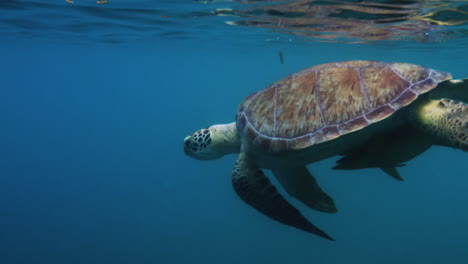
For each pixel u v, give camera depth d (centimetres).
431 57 2569
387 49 2148
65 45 2539
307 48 2284
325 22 1218
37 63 4706
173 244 2177
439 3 902
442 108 322
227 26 1441
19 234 2406
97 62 4488
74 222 2656
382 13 1034
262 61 3678
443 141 311
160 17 1247
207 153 527
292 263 1856
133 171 4700
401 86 340
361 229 2217
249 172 411
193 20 1304
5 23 1470
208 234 2330
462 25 1227
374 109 332
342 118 339
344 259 1839
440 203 2680
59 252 2100
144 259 1989
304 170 405
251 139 393
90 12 1173
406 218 2383
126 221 2653
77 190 3722
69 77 8206
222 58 3444
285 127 367
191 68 5000
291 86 396
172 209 2927
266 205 384
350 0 894
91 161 5434
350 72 375
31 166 5134
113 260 1984
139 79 8419
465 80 364
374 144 353
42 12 1195
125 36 1869
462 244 1892
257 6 1016
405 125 349
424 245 1925
